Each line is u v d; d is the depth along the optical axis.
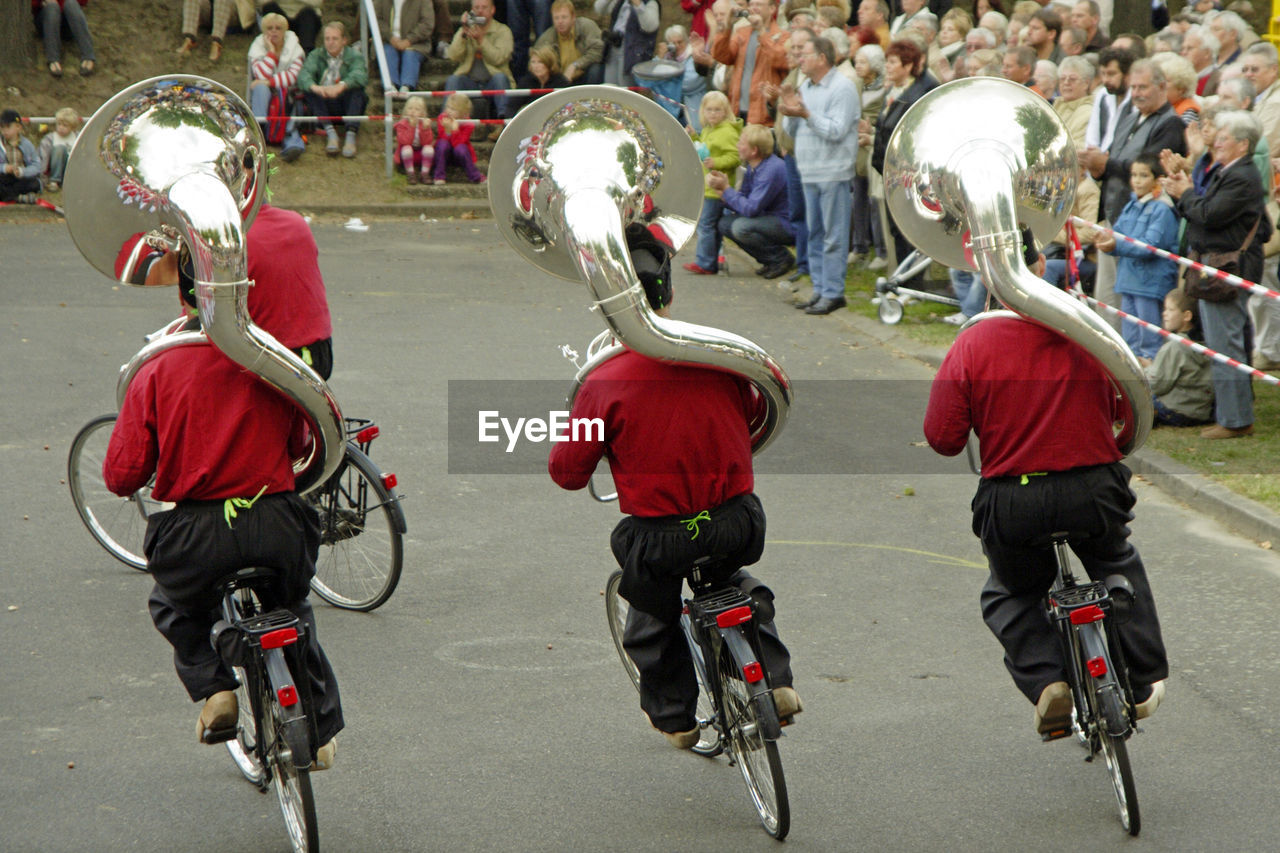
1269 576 13.42
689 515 8.59
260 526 8.35
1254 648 11.74
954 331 24.70
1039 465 8.68
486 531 15.08
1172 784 9.47
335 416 8.59
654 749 10.16
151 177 8.70
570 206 8.38
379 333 25.52
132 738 10.33
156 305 27.88
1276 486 15.51
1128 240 19.00
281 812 9.12
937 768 9.77
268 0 45.16
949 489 16.45
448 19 46.41
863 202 30.86
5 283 29.81
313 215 40.84
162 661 11.71
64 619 12.56
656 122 9.05
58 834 8.98
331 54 42.97
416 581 13.65
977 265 8.81
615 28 41.97
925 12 30.33
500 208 9.12
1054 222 9.26
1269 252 20.19
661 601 8.96
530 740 10.31
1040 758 9.88
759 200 29.33
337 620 12.75
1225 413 17.47
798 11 32.22
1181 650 11.74
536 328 26.08
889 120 25.20
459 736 10.38
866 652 11.81
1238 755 9.88
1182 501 15.77
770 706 8.36
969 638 12.09
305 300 11.93
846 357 23.47
